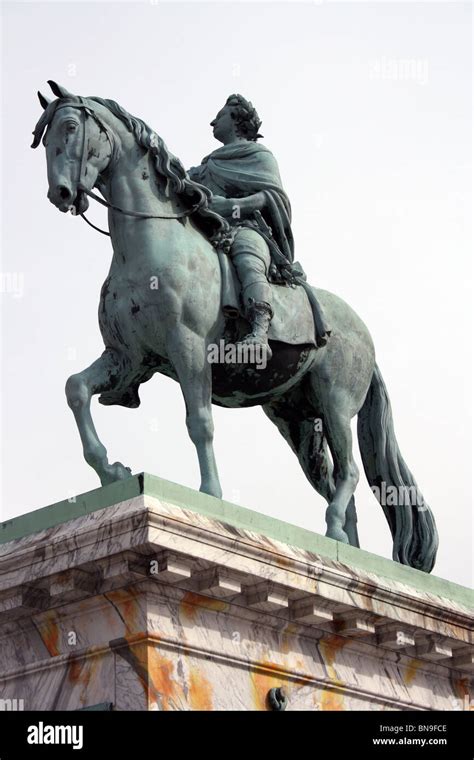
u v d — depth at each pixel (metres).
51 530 13.99
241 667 14.06
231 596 13.95
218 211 16.27
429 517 17.52
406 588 15.70
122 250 15.39
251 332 15.48
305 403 17.30
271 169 16.81
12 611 13.98
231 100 17.31
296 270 16.66
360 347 17.09
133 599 13.52
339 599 14.71
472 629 16.28
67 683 13.66
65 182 14.91
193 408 15.10
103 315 15.48
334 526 16.41
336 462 16.92
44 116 15.28
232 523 14.16
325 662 14.98
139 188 15.45
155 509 13.27
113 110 15.59
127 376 15.56
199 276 15.34
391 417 17.67
